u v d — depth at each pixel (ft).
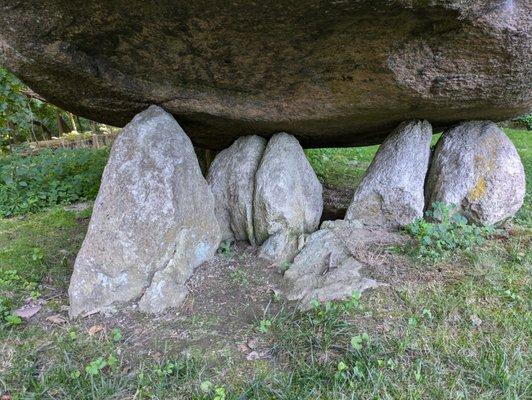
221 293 9.10
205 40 8.60
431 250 9.43
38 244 11.94
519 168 11.11
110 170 9.37
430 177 11.68
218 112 10.78
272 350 7.32
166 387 6.68
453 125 12.07
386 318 7.67
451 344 7.12
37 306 8.96
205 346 7.51
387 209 10.84
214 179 11.64
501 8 7.69
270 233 10.70
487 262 9.17
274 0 7.06
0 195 15.61
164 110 10.68
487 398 6.21
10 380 6.89
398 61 8.66
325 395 6.36
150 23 8.29
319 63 9.05
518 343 7.07
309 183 11.66
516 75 9.07
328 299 8.18
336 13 7.38
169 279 8.97
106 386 6.62
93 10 8.04
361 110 10.41
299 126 11.47
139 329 8.05
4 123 21.42
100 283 8.64
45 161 19.16
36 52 8.93
